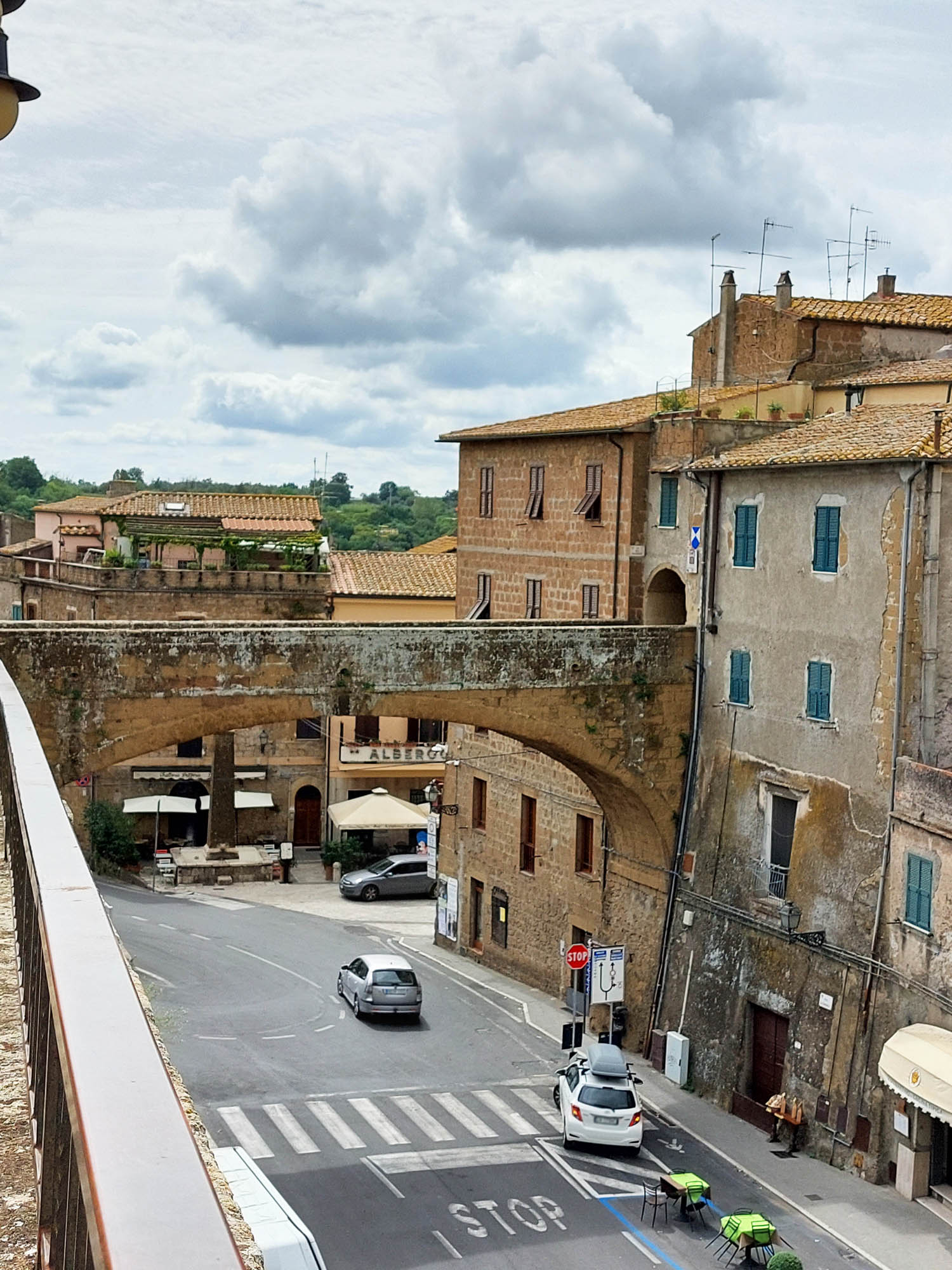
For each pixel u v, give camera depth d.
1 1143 5.55
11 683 15.17
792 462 29.38
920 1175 24.92
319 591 57.84
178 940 44.38
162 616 56.59
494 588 43.31
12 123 9.84
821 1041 27.84
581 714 32.53
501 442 42.72
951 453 26.48
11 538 80.62
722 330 42.25
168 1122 2.45
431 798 47.19
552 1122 29.03
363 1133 27.80
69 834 5.50
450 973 41.88
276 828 58.25
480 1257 22.20
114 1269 1.98
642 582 36.62
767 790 31.09
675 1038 31.95
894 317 41.44
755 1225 22.03
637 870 34.94
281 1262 15.22
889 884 26.83
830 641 29.16
